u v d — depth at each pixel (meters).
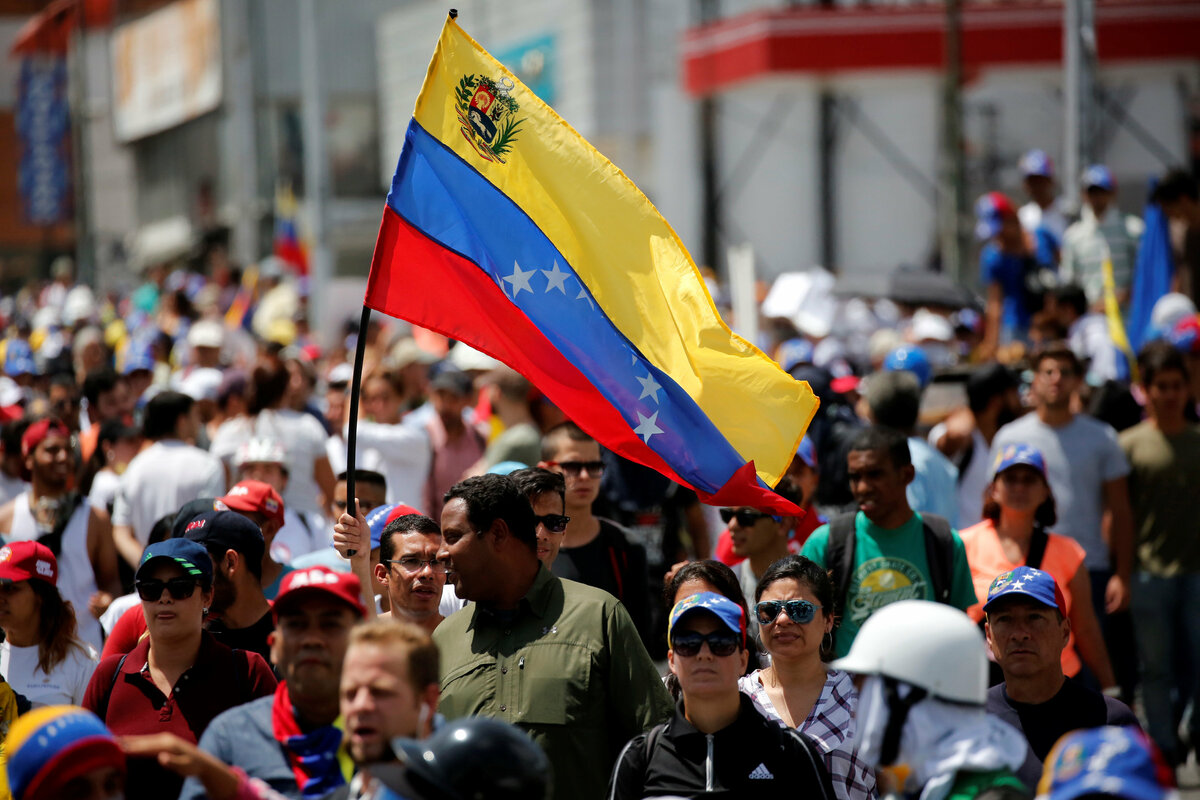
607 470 33.88
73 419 43.12
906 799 15.22
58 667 24.41
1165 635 33.19
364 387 40.25
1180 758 33.84
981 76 101.56
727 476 22.92
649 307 23.31
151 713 20.39
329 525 36.91
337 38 160.62
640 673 20.23
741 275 44.94
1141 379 34.16
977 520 35.38
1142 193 106.31
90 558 32.12
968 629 15.18
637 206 23.56
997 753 14.97
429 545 22.23
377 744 14.58
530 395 41.69
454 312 22.92
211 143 174.00
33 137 187.62
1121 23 98.94
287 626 16.47
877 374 33.00
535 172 23.50
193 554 20.67
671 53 116.06
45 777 14.20
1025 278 54.03
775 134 109.25
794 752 18.45
